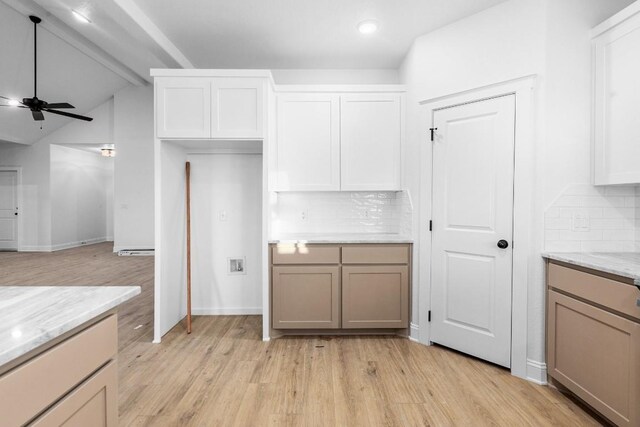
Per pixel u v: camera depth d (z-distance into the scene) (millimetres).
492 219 2264
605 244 2105
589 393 1705
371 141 2934
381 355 2439
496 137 2238
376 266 2717
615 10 2094
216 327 2963
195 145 3004
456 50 2490
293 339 2730
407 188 2865
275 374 2166
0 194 7254
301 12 2486
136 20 2428
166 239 2799
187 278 2955
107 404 1087
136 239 7000
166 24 2660
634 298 1466
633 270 1516
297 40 2889
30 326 837
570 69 2082
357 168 2939
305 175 2951
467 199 2381
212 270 3275
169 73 2613
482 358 2314
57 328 835
